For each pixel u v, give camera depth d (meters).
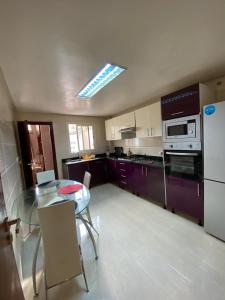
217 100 2.33
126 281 1.49
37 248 1.58
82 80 2.10
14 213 1.79
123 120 4.08
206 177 2.02
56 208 1.32
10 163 1.96
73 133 4.73
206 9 1.05
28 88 2.30
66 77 1.98
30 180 3.69
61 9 0.98
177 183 2.58
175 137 2.48
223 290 1.34
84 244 2.05
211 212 2.01
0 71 1.71
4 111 1.95
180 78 2.29
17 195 2.25
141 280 1.49
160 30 1.24
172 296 1.32
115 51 1.50
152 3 0.98
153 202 3.24
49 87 2.30
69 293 1.41
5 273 0.74
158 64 1.83
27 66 1.66
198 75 2.20
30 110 3.78
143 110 3.37
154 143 3.72
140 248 1.92
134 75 2.10
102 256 1.83
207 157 1.98
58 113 4.32
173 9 1.04
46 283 1.33
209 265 1.61
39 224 1.35
